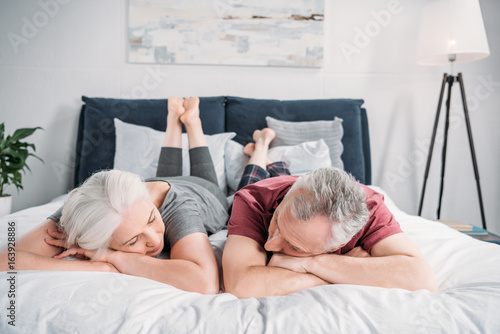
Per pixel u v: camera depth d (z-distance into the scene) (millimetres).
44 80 2703
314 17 2762
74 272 935
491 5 2803
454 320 771
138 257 1029
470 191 2889
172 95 2775
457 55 2621
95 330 761
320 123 2371
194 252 1075
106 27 2713
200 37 2740
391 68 2838
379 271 947
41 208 1714
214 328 762
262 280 957
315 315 789
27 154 2293
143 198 1019
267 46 2764
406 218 1695
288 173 2004
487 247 1202
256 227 1136
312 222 916
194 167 1911
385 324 766
